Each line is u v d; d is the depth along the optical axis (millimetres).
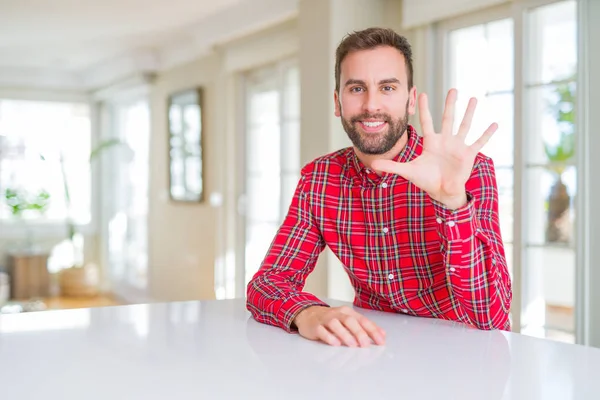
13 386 868
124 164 6906
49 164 7266
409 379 889
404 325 1265
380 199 1401
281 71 4230
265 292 1306
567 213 2689
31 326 1251
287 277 1446
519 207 2834
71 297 6961
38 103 7199
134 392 839
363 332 1085
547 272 2773
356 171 1438
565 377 894
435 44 3230
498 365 959
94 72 6949
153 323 1286
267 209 4492
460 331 1203
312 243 1500
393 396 815
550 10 2734
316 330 1116
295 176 4152
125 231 6879
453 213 1135
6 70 6926
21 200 6953
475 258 1159
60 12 4477
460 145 1106
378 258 1431
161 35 5203
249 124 4688
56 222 7312
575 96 2629
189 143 5359
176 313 1398
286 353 1042
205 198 5125
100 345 1096
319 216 1474
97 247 7578
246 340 1137
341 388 849
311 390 841
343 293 3500
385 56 1273
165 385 868
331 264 3445
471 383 868
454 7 3014
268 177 4473
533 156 2816
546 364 963
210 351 1055
